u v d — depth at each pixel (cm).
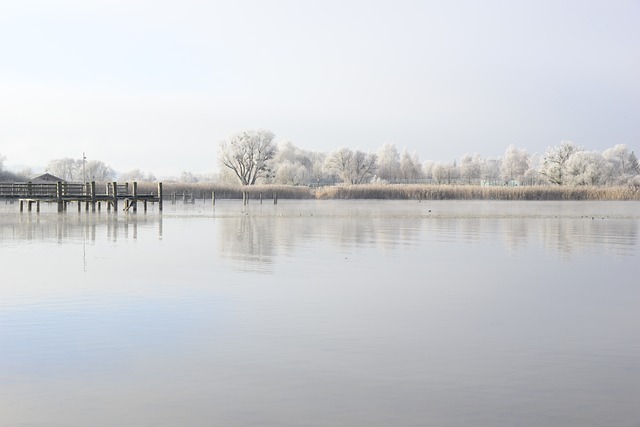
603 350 1209
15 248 2931
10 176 13375
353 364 1120
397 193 10812
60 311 1544
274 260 2512
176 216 5712
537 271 2223
